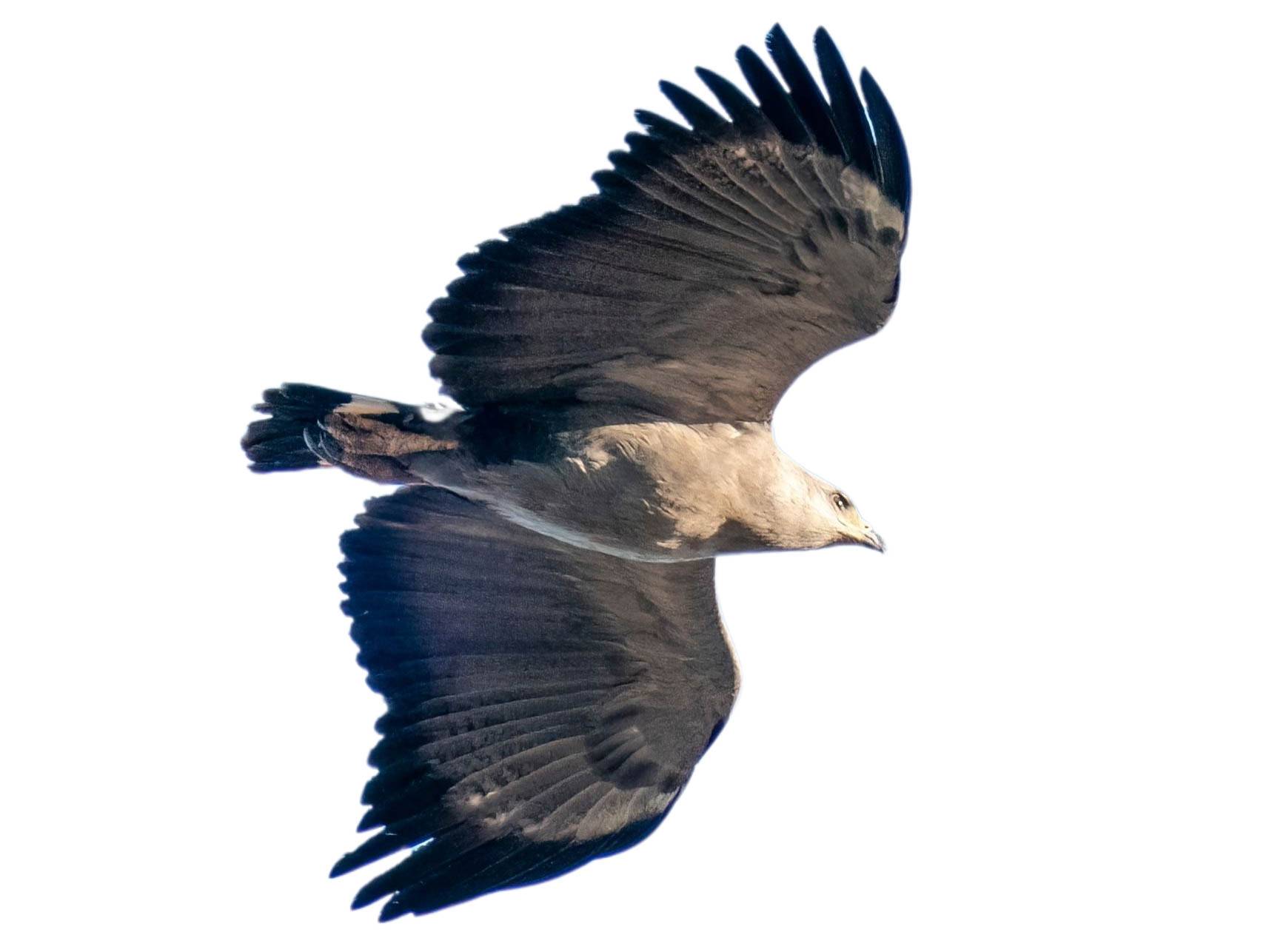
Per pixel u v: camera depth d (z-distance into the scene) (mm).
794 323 12492
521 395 13133
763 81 11617
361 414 13398
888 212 11625
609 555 14789
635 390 13148
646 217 12016
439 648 15312
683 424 13281
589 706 15438
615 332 12703
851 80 11648
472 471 13445
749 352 12797
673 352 12828
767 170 11711
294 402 13703
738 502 13375
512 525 14938
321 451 13484
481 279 12367
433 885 14953
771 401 13219
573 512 13469
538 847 15195
